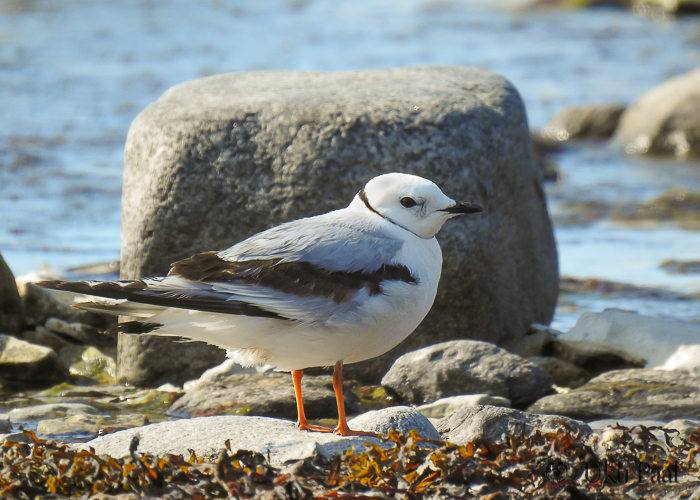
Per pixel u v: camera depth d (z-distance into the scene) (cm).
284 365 820
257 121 1165
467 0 5316
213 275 777
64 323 1276
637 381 1062
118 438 827
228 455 740
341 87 1253
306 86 1266
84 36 3869
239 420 861
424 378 1083
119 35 3928
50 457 732
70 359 1235
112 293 753
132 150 1206
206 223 1162
